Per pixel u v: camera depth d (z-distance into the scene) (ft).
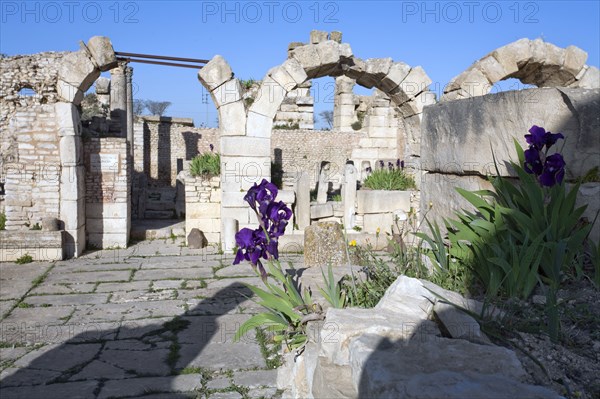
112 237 37.01
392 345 7.41
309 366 9.70
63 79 33.63
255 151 36.09
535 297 9.12
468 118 13.11
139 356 16.99
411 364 6.64
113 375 15.42
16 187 33.88
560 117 10.59
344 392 7.13
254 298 24.17
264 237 11.94
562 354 7.41
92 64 33.99
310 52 36.55
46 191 34.12
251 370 15.88
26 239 32.60
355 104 81.61
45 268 30.68
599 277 9.47
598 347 7.59
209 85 35.27
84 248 36.29
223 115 35.53
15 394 13.99
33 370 15.76
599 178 10.37
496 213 10.53
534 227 10.07
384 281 12.14
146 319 21.03
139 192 49.19
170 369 15.89
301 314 11.74
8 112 38.75
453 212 13.74
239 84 35.68
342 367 7.88
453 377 6.12
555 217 9.84
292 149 78.48
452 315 8.05
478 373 6.35
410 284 9.32
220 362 16.47
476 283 10.55
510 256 9.81
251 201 11.95
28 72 37.76
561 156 9.91
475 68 38.47
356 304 11.38
